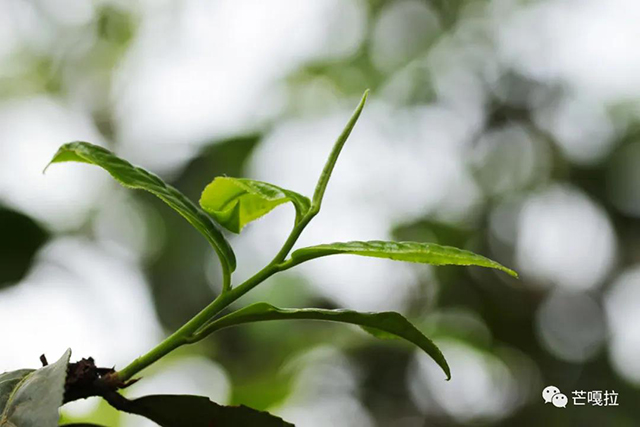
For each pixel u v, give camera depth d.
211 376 5.00
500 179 5.45
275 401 4.99
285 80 6.16
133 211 5.30
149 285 5.18
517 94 5.64
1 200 4.04
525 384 4.83
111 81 6.32
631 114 5.36
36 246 4.07
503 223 5.30
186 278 5.19
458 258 1.25
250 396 4.98
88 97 6.21
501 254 5.23
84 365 1.19
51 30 6.50
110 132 6.08
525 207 5.29
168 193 1.29
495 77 5.79
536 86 5.63
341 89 6.25
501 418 4.75
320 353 5.12
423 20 6.20
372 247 1.25
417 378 4.91
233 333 5.08
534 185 5.37
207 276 5.23
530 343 4.93
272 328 5.10
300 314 1.29
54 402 1.02
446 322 5.01
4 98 6.18
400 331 1.33
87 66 6.45
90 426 1.34
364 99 1.36
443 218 5.48
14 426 1.01
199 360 5.02
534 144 5.49
